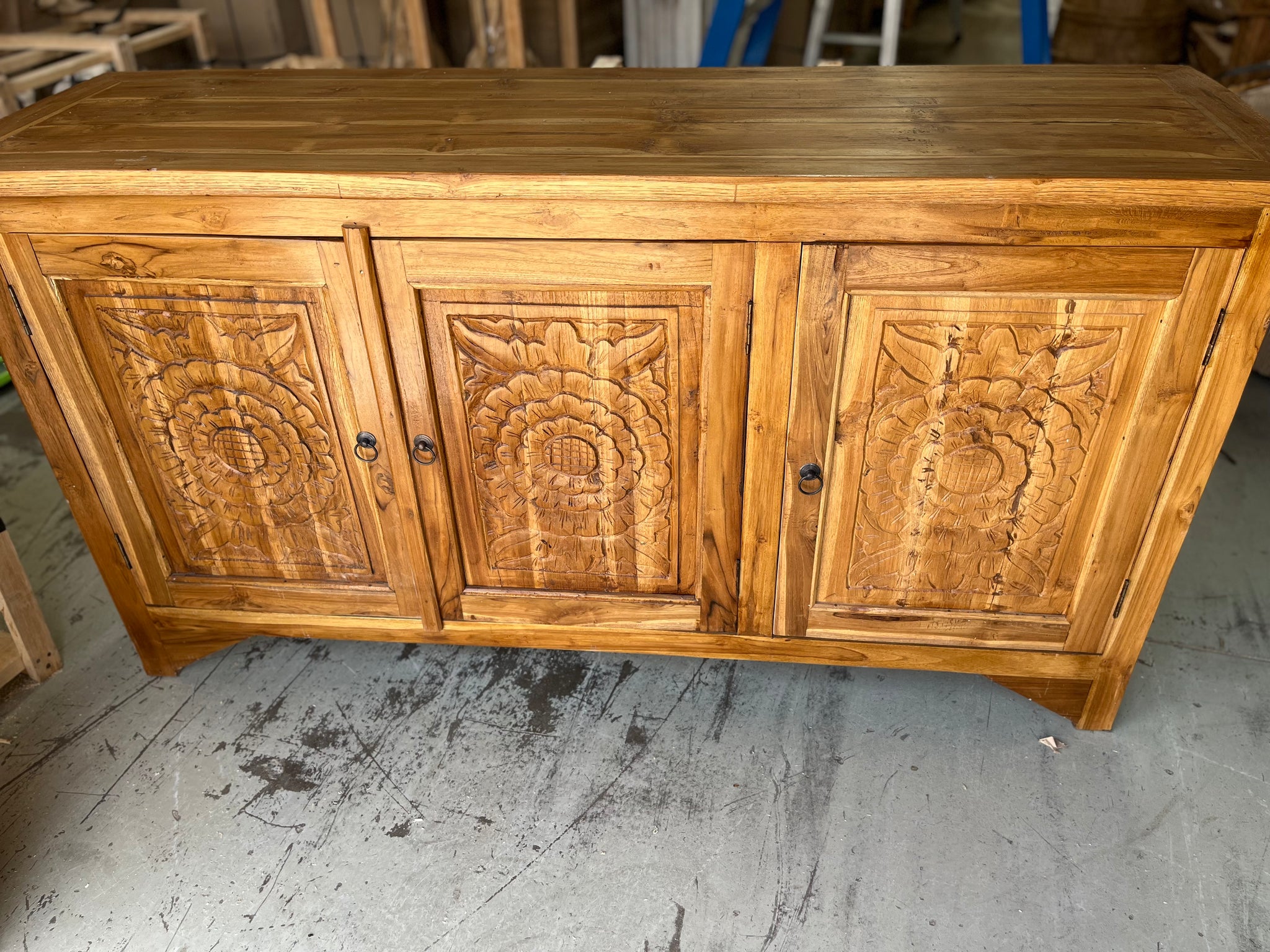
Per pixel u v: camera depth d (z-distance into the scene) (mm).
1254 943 1437
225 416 1627
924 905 1500
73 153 1441
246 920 1493
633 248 1376
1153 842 1591
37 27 3303
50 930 1479
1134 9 3959
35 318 1523
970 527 1600
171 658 1932
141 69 3377
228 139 1499
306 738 1811
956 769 1730
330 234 1403
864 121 1523
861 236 1333
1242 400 2783
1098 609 1651
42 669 1936
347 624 1868
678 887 1532
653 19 3746
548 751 1777
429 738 1808
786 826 1628
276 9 3699
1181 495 1504
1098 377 1425
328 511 1726
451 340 1501
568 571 1757
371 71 1896
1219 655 1955
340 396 1575
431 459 1615
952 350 1425
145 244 1439
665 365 1492
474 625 1841
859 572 1680
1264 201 1248
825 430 1515
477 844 1607
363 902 1517
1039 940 1447
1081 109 1561
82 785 1717
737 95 1686
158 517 1763
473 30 3494
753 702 1879
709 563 1691
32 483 2557
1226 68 3613
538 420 1572
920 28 5832
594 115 1590
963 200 1287
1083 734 1797
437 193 1346
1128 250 1312
